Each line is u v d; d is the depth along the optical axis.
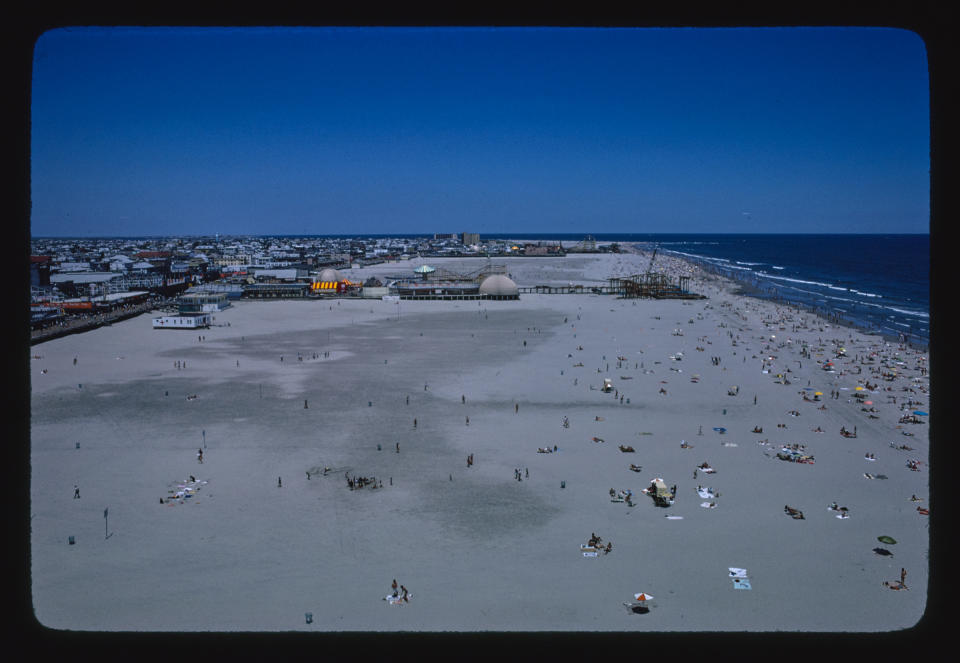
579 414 66.38
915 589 33.06
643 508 43.47
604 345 107.56
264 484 47.88
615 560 36.31
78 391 76.06
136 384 79.62
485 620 30.19
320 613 30.88
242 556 37.06
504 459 53.06
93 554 37.25
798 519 41.72
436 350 103.62
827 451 55.16
